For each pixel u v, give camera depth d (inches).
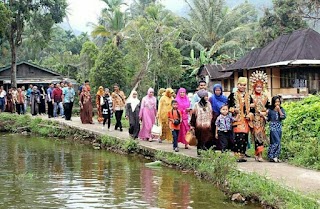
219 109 495.2
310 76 1096.2
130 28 1673.2
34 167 545.6
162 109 631.8
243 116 465.4
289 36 1209.4
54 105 1031.6
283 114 476.4
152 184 442.0
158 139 662.5
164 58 1517.0
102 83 1482.5
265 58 1218.6
